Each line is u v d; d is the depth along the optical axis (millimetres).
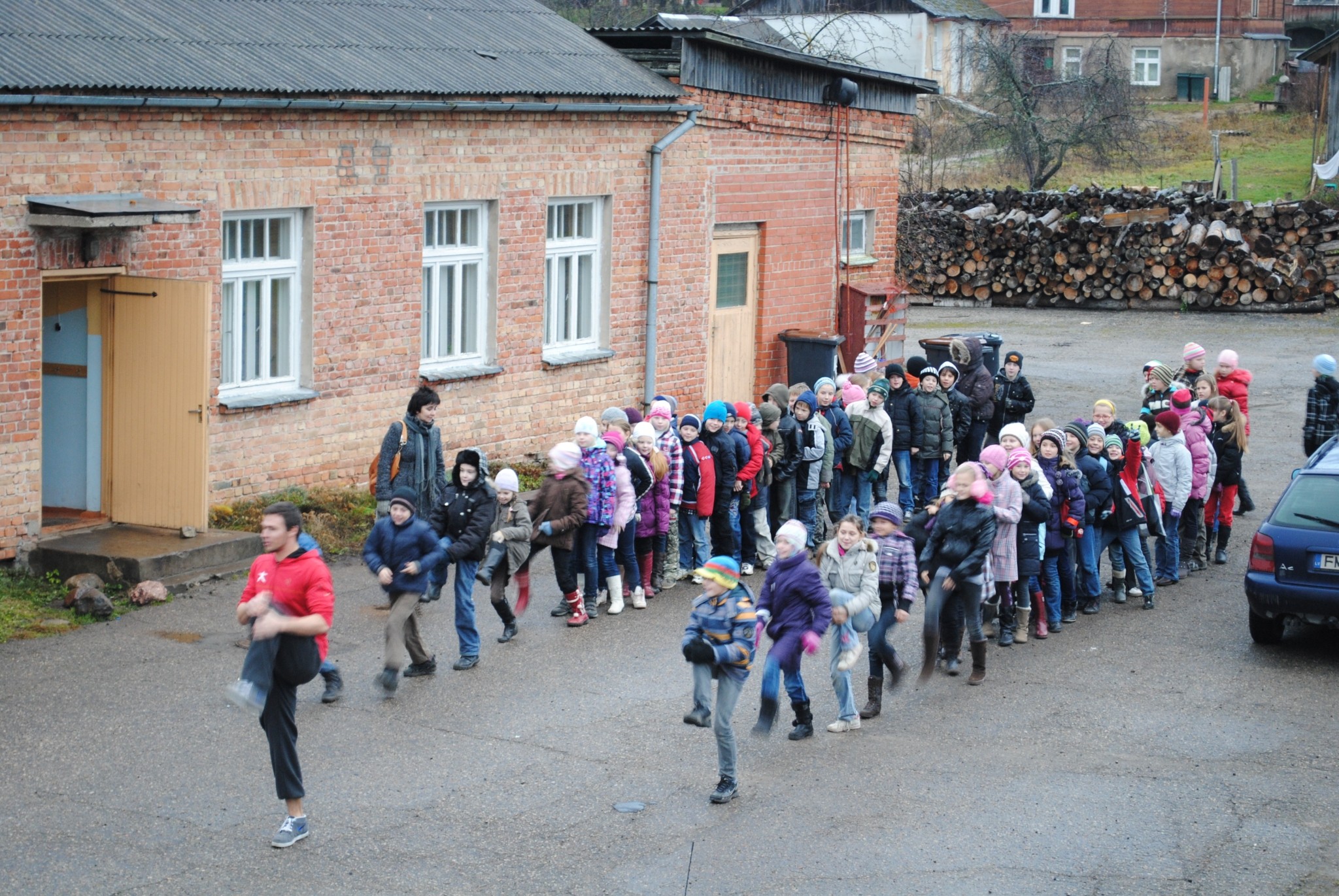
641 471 12266
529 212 16406
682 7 43906
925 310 34500
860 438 14875
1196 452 14070
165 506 12789
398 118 14758
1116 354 28094
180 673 10195
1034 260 34125
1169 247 32906
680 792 8523
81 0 13461
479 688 10281
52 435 13133
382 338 15000
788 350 20547
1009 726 9875
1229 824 8164
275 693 7586
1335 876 7492
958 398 16312
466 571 10648
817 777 8820
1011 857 7645
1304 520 11281
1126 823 8156
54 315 12938
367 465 15039
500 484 11086
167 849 7535
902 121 22516
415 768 8781
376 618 11859
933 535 10797
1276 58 64188
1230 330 30656
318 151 14023
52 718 9281
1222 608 13117
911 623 12547
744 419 13266
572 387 17406
